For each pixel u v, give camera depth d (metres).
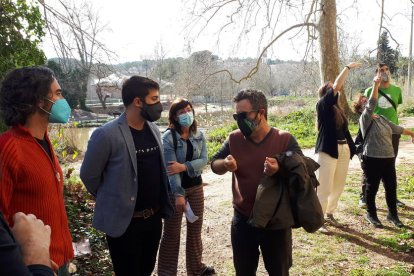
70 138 11.06
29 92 2.13
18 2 5.56
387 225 5.67
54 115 2.25
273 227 2.81
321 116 5.27
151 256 3.34
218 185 8.96
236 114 2.96
